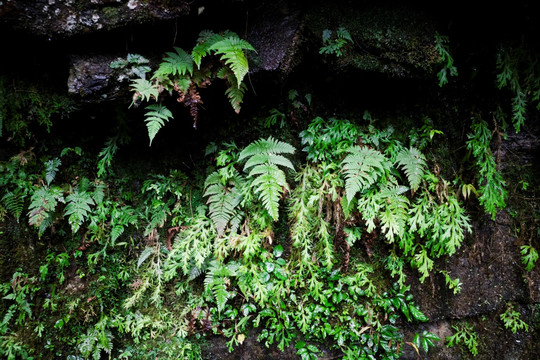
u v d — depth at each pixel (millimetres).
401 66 3129
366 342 3471
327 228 3438
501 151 3641
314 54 3102
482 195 3406
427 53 3104
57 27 2566
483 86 3498
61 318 3221
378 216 3240
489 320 3654
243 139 3477
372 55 3090
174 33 2895
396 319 3561
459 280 3635
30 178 3107
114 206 3330
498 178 3445
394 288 3514
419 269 3371
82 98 2777
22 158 3043
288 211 3434
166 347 3434
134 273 3441
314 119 3441
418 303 3584
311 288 3395
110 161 3336
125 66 2770
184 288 3477
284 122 3438
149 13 2662
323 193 3332
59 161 3166
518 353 3650
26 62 2861
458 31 3309
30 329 3139
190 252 3281
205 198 3480
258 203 3314
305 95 3422
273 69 2955
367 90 3465
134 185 3443
